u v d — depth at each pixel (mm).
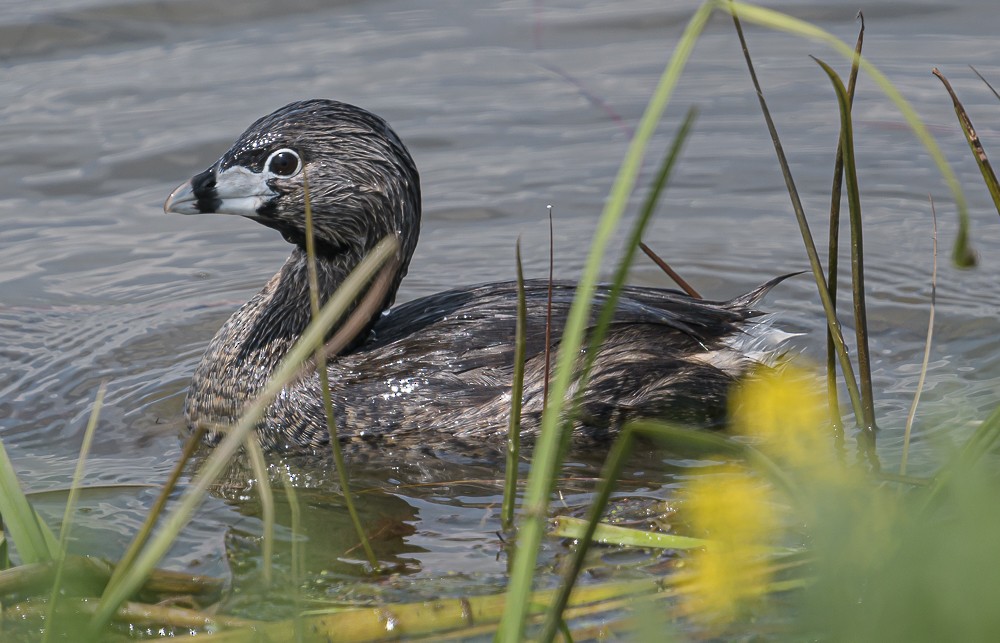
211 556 8484
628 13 19219
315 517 9172
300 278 11297
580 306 5477
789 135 16234
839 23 18828
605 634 6934
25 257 14297
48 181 15617
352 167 11031
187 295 13766
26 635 6762
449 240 14617
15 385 11766
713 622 6699
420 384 10703
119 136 16203
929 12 18922
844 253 14062
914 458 9062
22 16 18891
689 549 7719
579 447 10539
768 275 13750
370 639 6949
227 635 6816
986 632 3869
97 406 7328
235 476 10047
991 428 6012
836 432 9672
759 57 18047
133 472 10047
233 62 17844
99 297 13656
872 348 11852
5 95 17047
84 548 7012
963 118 7945
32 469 10086
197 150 15789
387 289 11305
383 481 9930
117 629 7055
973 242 14156
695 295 11492
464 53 18141
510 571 8117
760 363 10750
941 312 12602
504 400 10461
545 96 17125
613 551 8109
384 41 18484
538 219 14938
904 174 15461
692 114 5039
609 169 15734
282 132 11008
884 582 4270
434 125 16438
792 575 6891
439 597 7719
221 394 11109
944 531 4117
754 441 10328
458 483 9836
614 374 10414
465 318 11047
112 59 18000
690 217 14953
